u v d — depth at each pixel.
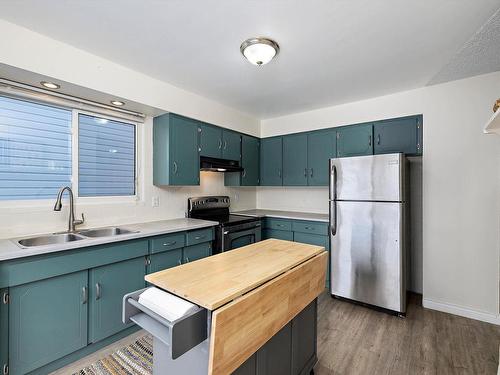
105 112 2.51
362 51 2.03
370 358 1.88
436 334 2.18
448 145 2.57
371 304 2.61
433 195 2.64
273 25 1.70
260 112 3.71
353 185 2.72
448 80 2.55
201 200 3.42
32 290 1.62
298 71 2.39
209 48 2.00
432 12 1.56
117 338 2.10
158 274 1.27
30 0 1.46
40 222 2.12
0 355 1.50
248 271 1.31
